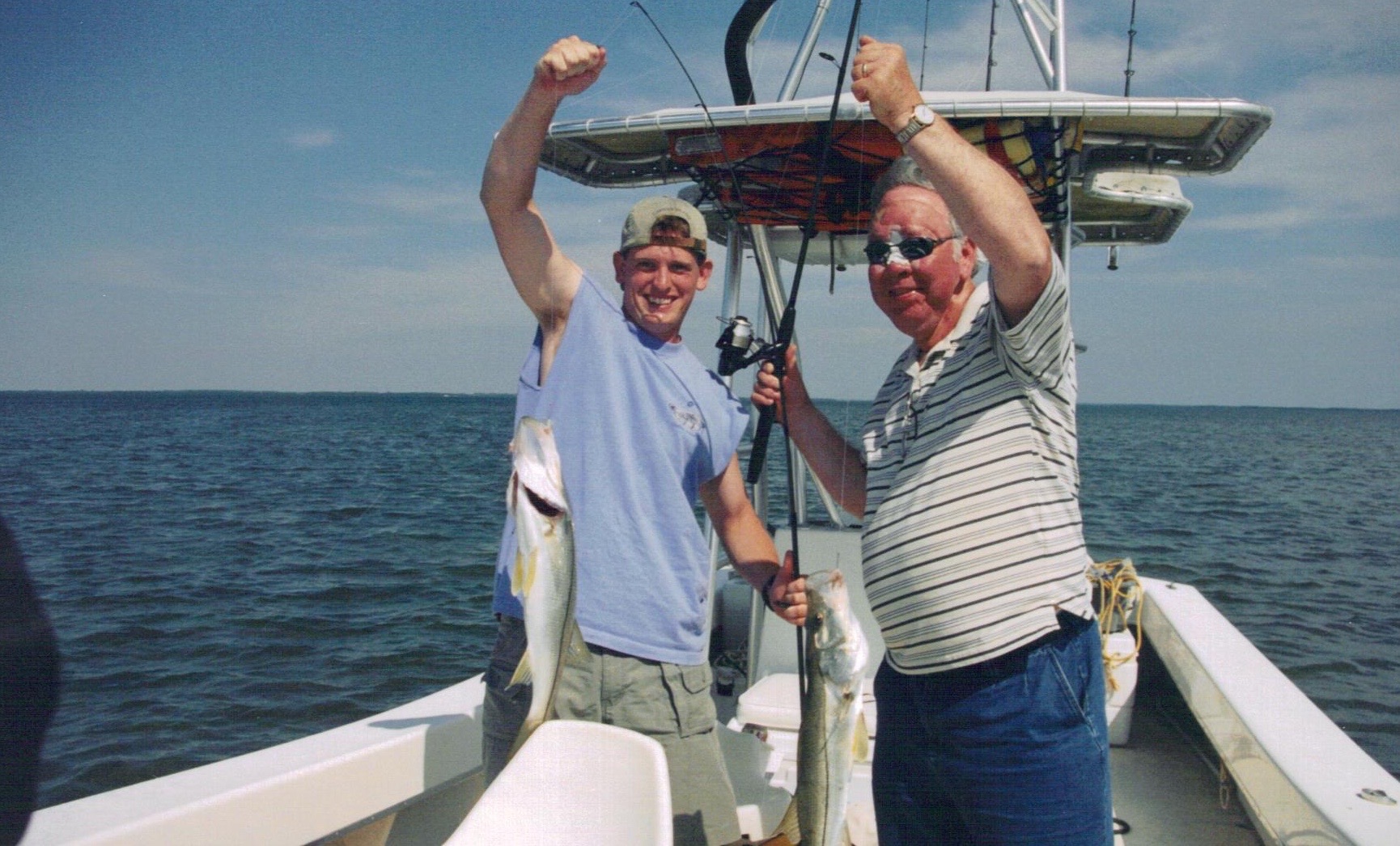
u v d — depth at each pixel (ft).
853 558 13.88
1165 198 11.66
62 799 19.79
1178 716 14.66
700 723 8.78
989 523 7.53
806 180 11.43
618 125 11.18
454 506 63.31
